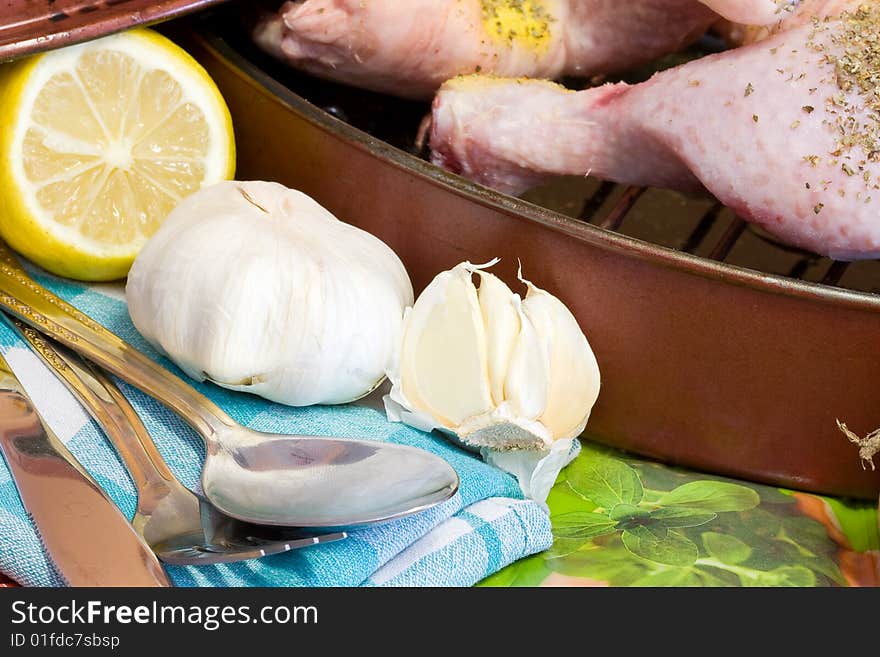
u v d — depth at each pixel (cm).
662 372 85
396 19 97
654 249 80
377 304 83
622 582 76
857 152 81
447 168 99
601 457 90
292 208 87
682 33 104
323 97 111
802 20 90
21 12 88
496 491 80
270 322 81
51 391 82
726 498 86
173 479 76
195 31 105
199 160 98
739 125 84
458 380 82
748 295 80
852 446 85
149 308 83
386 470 75
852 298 78
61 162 93
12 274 92
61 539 67
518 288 88
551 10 105
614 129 92
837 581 78
